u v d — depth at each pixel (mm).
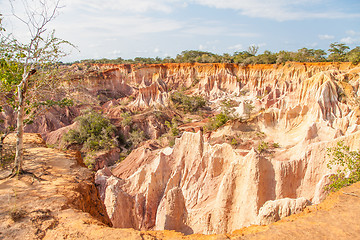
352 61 65125
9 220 6027
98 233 5684
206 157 20078
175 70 96188
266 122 41344
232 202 15039
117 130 52406
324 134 29234
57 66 9227
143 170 22219
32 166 9477
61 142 48156
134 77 94875
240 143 37125
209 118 56781
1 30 8086
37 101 9406
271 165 15258
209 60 103125
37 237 5500
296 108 40781
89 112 53031
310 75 68875
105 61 143625
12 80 8984
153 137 52094
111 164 41469
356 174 10102
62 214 6457
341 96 44781
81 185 8500
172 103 70375
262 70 82000
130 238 5547
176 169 21203
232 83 83375
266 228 5777
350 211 6184
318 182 14242
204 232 15430
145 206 18922
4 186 7852
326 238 5191
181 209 14297
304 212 6668
